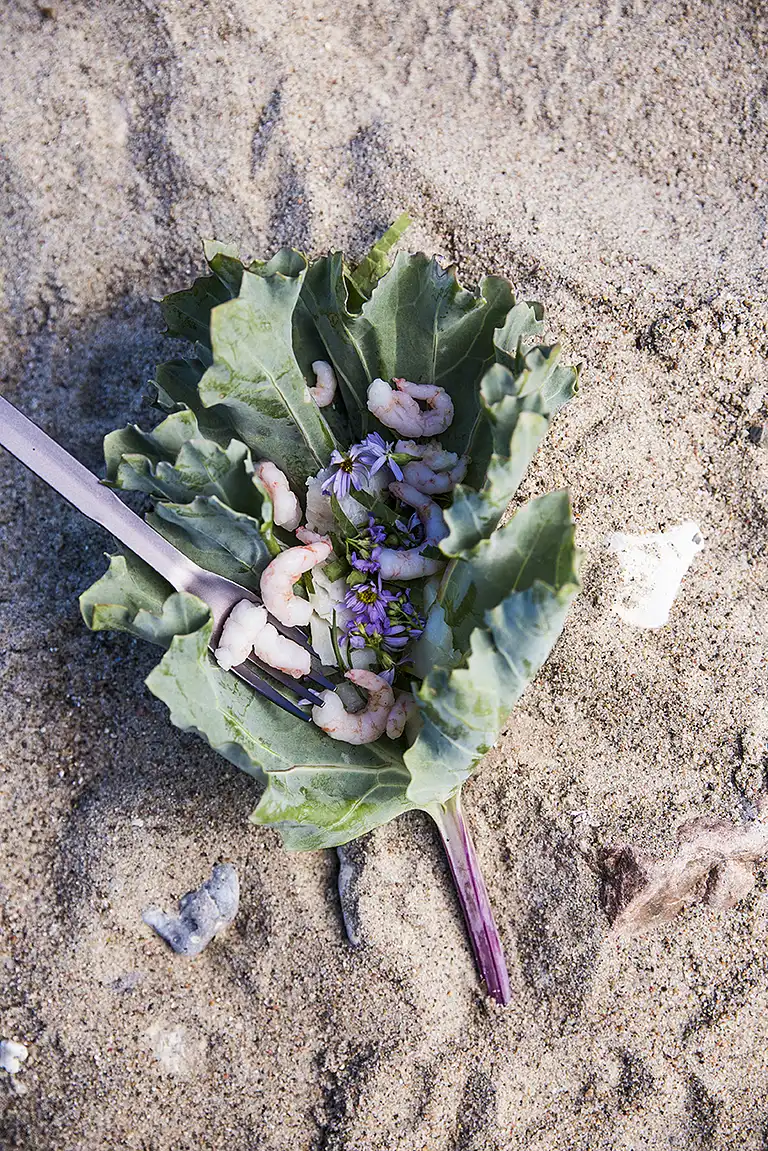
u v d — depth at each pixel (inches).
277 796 18.6
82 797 21.7
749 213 23.2
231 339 18.8
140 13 24.2
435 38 24.2
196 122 23.6
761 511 21.8
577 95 23.9
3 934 21.2
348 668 19.9
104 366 23.5
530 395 18.2
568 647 21.2
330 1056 20.5
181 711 18.3
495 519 18.4
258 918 21.0
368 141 23.3
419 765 18.5
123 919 20.9
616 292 22.3
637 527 21.6
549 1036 20.7
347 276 20.1
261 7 24.0
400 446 19.9
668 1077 20.7
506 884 21.1
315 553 19.2
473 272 22.7
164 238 23.5
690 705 21.2
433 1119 20.3
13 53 24.5
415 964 20.6
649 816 20.8
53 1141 20.7
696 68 24.0
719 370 22.1
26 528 23.0
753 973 21.0
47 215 23.9
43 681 22.1
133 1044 20.7
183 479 18.9
